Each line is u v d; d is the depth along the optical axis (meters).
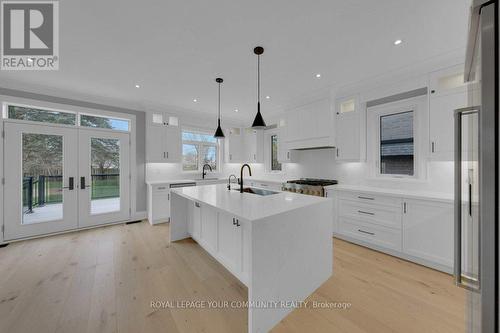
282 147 4.59
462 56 2.32
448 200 2.20
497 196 0.74
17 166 3.13
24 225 3.18
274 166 5.48
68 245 2.99
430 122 2.57
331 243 2.18
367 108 3.41
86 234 3.46
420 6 1.65
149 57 2.42
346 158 3.46
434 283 2.05
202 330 1.50
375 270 2.31
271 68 2.72
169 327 1.52
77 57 2.41
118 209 4.06
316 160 4.28
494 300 0.76
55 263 2.46
